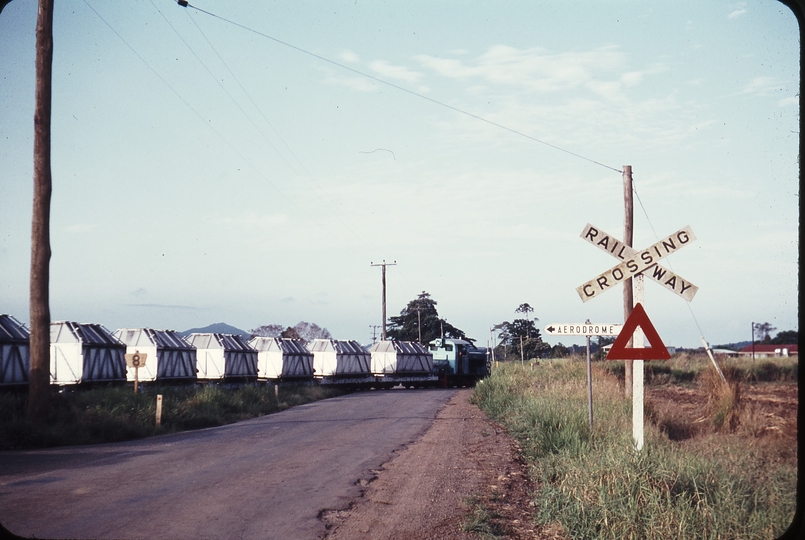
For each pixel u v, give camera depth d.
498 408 21.23
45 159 16.11
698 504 7.04
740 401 14.45
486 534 7.43
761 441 10.34
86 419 16.48
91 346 24.83
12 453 13.41
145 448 14.23
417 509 8.54
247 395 26.56
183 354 30.84
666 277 9.50
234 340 35.56
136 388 20.81
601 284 9.60
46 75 16.14
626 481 7.97
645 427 12.40
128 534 7.12
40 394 15.79
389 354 45.78
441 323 87.31
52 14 16.22
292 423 19.81
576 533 7.34
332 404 28.66
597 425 13.06
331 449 13.71
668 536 6.68
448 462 12.13
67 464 11.84
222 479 10.29
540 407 15.90
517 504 9.09
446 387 49.00
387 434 16.38
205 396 22.97
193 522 7.64
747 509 7.18
